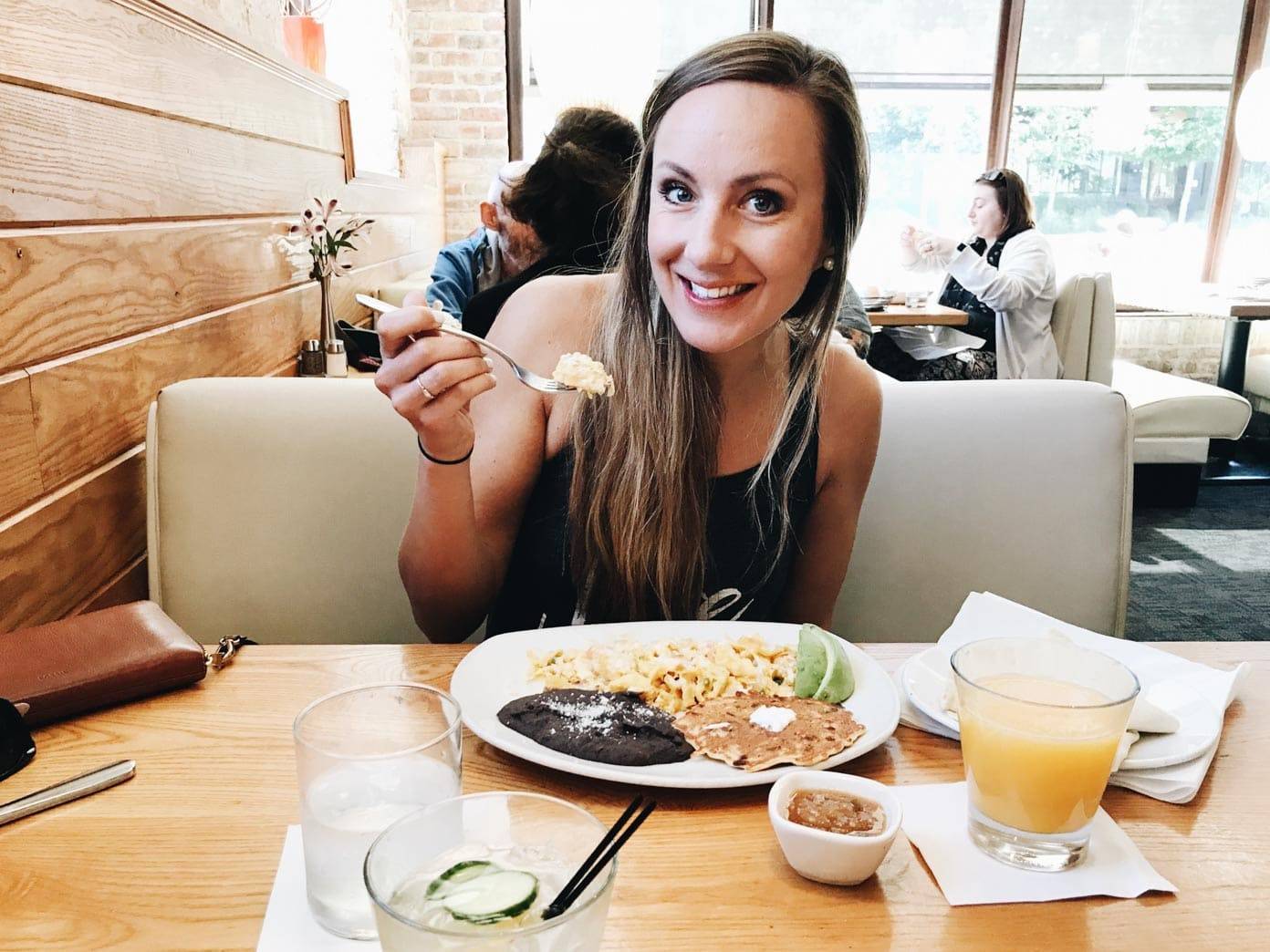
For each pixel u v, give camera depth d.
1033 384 1.45
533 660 0.87
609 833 0.50
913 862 0.64
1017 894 0.60
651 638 0.94
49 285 1.05
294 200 2.10
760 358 1.14
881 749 0.79
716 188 0.91
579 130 1.85
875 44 5.21
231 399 1.34
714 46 0.93
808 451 1.18
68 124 1.08
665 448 1.08
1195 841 0.66
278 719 0.80
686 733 0.76
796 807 0.64
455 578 1.03
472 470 1.13
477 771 0.73
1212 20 5.19
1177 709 0.81
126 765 0.71
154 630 0.87
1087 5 5.16
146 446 1.31
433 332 0.89
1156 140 5.34
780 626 0.97
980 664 0.71
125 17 1.23
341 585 1.37
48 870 0.60
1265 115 4.67
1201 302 4.04
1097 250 4.97
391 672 0.89
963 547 1.41
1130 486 1.41
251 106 1.78
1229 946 0.56
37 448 1.04
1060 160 5.37
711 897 0.59
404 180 4.47
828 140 0.94
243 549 1.34
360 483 1.37
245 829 0.65
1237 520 3.80
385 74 4.41
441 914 0.45
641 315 1.09
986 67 5.25
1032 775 0.60
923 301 4.14
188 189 1.46
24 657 0.81
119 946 0.54
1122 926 0.58
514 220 1.97
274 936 0.55
